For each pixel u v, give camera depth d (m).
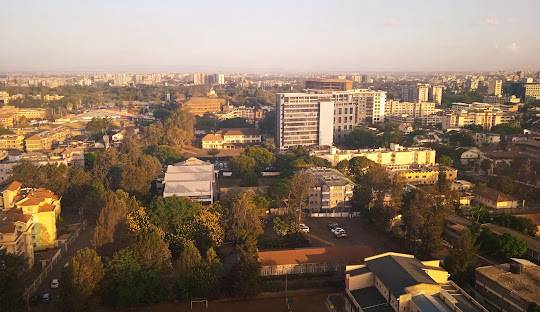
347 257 175.88
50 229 198.25
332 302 156.25
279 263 171.62
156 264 159.12
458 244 166.00
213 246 185.88
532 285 146.25
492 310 147.62
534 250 178.88
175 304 156.00
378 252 188.50
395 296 133.50
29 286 158.25
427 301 129.12
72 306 138.25
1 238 160.50
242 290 155.25
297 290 164.00
